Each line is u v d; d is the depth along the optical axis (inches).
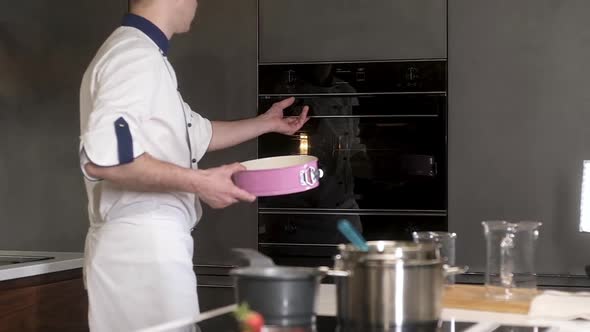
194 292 77.7
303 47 119.3
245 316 40.0
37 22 127.5
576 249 111.0
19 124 128.4
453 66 114.8
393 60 116.7
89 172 69.4
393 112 117.2
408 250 45.5
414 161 116.6
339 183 119.0
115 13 124.9
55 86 127.2
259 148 120.7
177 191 75.9
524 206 112.8
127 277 74.5
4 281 88.7
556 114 111.9
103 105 70.0
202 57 122.2
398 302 44.7
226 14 121.3
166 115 75.6
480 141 114.1
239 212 120.9
